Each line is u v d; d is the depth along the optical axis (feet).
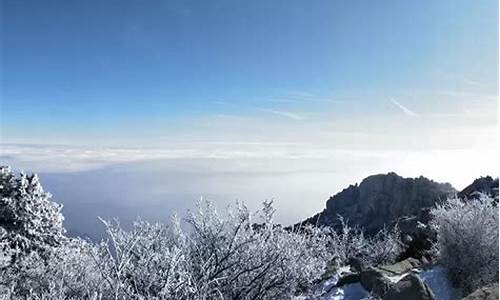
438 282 31.30
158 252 20.99
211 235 22.49
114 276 20.13
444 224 33.32
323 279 32.12
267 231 22.79
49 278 31.14
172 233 22.77
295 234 23.84
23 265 35.17
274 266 22.26
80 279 28.73
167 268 19.35
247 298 22.27
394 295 24.39
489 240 31.27
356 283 29.71
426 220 56.44
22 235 43.78
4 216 43.98
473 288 30.35
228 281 22.13
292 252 22.71
